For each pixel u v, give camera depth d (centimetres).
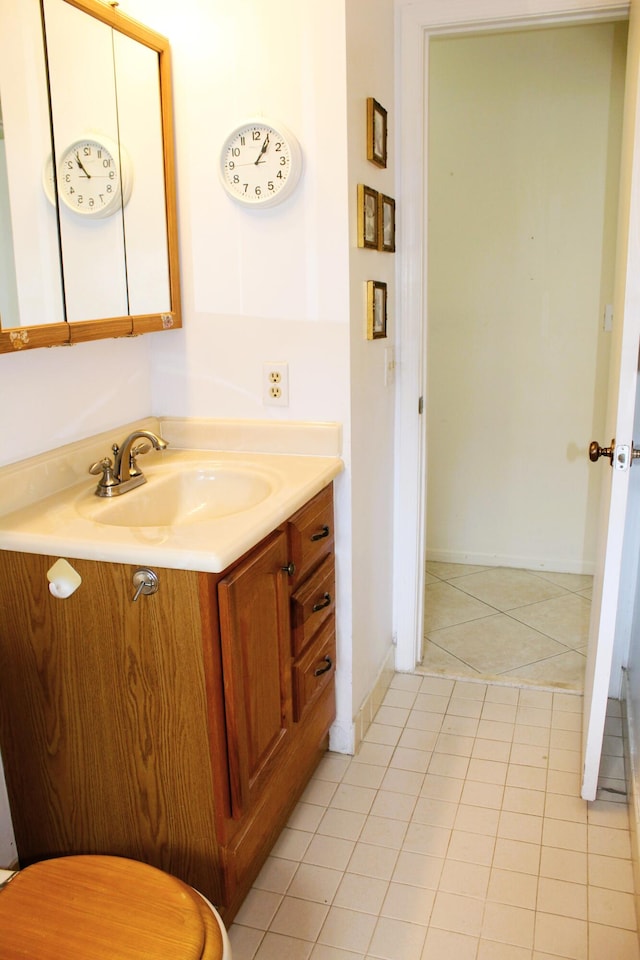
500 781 197
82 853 156
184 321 196
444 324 327
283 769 169
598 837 176
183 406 202
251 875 162
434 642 277
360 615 209
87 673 142
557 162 299
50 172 148
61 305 153
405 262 226
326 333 185
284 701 164
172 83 182
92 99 158
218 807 141
